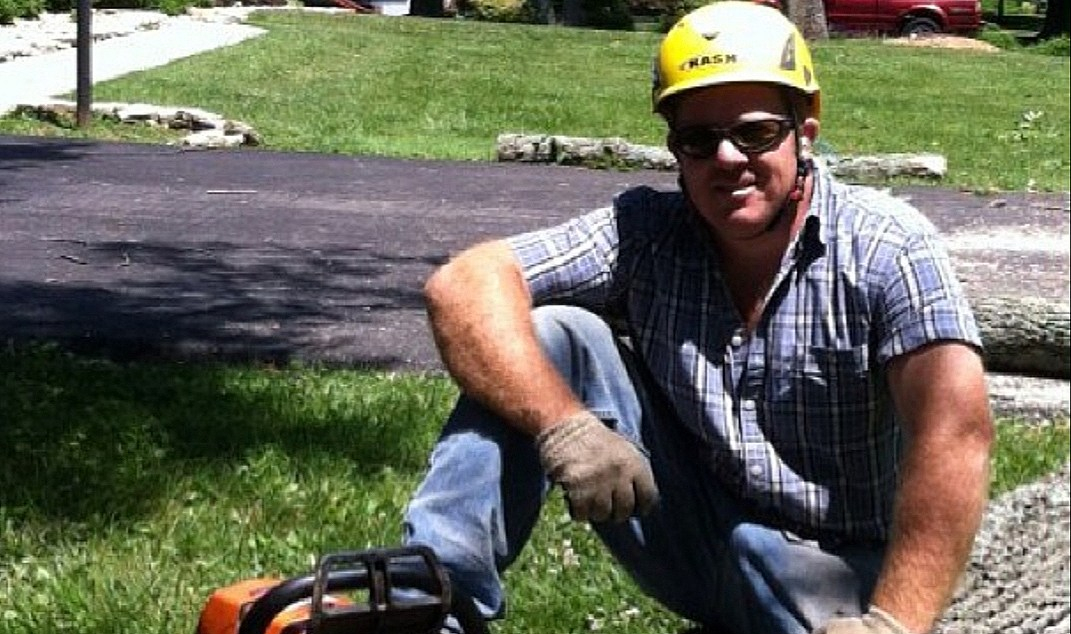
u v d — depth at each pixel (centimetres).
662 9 2859
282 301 575
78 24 1047
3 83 1240
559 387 214
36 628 285
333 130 1131
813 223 220
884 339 216
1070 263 692
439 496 217
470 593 217
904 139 1234
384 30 1970
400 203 818
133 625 288
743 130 214
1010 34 2822
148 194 802
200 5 2262
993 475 405
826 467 227
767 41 214
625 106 1345
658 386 234
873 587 227
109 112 1082
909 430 212
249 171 903
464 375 215
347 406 427
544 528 342
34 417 395
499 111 1281
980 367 212
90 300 558
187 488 354
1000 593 326
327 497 353
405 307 577
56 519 333
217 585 306
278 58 1567
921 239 219
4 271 598
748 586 231
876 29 2380
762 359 225
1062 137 1302
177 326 527
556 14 2852
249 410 417
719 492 235
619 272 233
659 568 240
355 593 264
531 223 778
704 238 227
